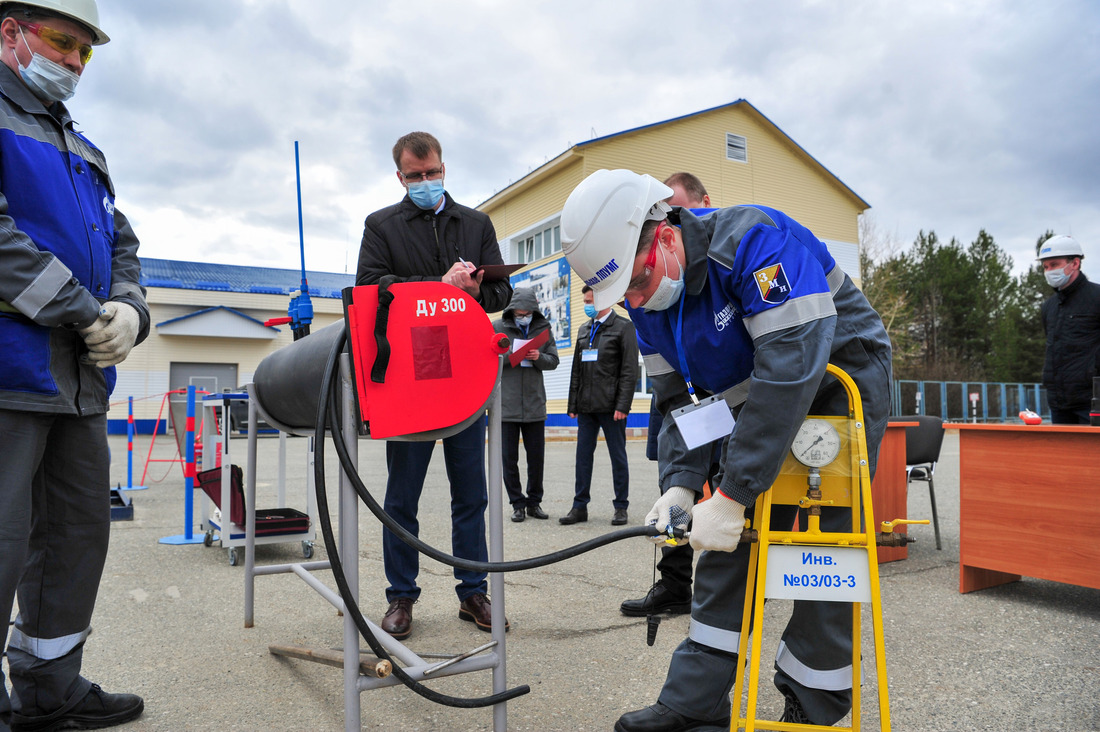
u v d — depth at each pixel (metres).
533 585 3.47
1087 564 2.90
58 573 1.94
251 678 2.34
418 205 2.82
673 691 1.76
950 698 2.13
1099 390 3.25
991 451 3.24
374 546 4.46
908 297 38.97
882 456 4.00
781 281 1.46
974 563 3.29
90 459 1.98
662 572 3.01
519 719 2.01
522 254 20.02
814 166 20.17
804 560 1.49
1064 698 2.12
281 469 4.34
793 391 1.40
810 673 1.66
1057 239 4.77
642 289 1.63
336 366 1.72
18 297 1.63
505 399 5.32
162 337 22.91
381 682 1.70
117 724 2.00
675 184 2.88
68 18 1.77
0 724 1.76
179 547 4.52
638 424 17.45
